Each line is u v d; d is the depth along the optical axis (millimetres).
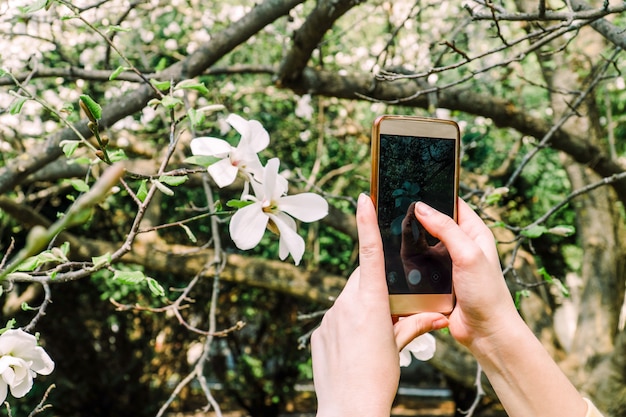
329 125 6449
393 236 1100
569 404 983
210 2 5250
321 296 5391
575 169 5527
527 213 8430
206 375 9828
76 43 4137
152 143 5430
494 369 1013
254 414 9633
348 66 5715
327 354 949
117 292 7145
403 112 5785
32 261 1448
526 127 4508
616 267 5434
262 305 8836
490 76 5504
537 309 5398
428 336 1472
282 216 1310
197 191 7320
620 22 5031
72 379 8781
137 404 9133
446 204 1149
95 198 476
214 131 5750
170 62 5668
